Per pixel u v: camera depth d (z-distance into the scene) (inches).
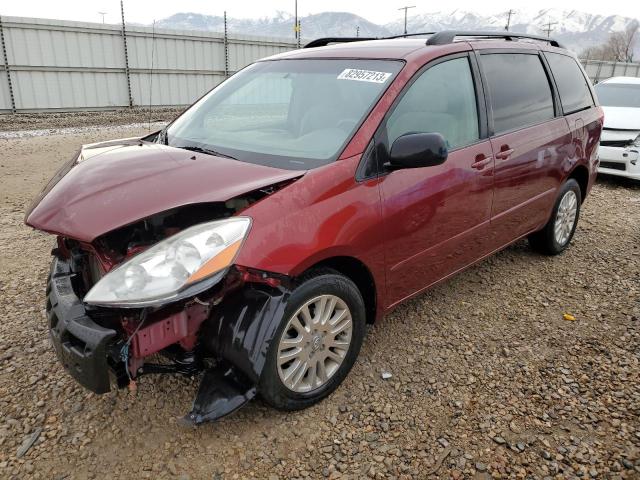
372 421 102.2
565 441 97.4
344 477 89.1
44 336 128.8
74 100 713.6
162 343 87.7
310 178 99.2
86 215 87.4
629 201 278.2
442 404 107.3
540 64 166.1
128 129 550.0
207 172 98.9
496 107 142.3
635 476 89.5
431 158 102.9
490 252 148.4
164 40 775.1
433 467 91.4
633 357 124.6
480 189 133.4
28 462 90.8
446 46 132.0
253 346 90.7
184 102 828.0
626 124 308.0
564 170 171.3
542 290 160.9
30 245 192.7
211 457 92.9
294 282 97.2
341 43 148.3
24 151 403.2
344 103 117.1
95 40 710.5
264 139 120.0
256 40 882.1
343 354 108.4
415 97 119.2
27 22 648.4
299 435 98.3
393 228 110.6
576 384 114.1
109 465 90.9
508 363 121.9
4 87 650.2
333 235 98.3
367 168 106.6
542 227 173.9
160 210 86.2
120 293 82.4
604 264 182.7
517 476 89.5
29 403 105.2
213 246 85.9
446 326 137.9
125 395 108.0
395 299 119.6
